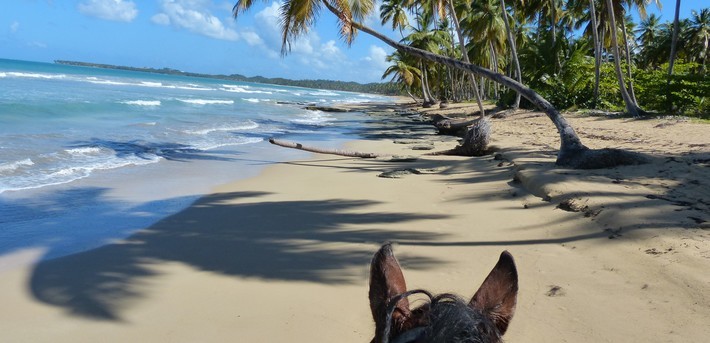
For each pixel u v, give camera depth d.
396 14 52.62
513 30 41.69
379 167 14.05
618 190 8.34
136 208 9.04
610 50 46.72
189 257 6.59
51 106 24.36
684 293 4.70
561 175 9.80
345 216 8.50
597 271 5.53
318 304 5.15
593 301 4.84
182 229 7.83
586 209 7.52
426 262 6.19
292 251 6.76
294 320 4.82
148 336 4.58
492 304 1.24
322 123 31.53
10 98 26.47
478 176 11.78
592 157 10.73
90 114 24.23
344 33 15.62
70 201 9.34
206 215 8.66
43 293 5.47
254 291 5.50
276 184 11.40
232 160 14.88
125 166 12.91
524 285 5.32
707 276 4.90
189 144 17.55
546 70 33.78
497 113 31.48
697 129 17.69
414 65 62.41
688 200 7.60
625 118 23.31
